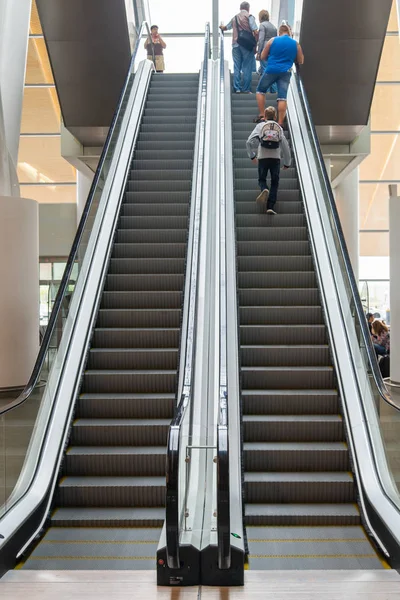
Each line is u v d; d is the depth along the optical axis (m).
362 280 17.91
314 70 11.22
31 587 3.62
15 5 8.66
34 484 4.77
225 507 3.51
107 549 4.29
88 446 5.42
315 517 4.71
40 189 16.91
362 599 3.48
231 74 12.68
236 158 9.38
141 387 5.98
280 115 9.54
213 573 3.66
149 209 8.39
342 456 5.24
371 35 10.67
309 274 7.17
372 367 5.05
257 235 7.88
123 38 10.94
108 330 6.51
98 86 11.69
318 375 5.99
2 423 4.21
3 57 8.56
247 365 6.26
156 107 11.28
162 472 5.21
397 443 4.39
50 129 16.33
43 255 16.22
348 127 12.09
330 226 7.16
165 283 7.24
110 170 8.63
